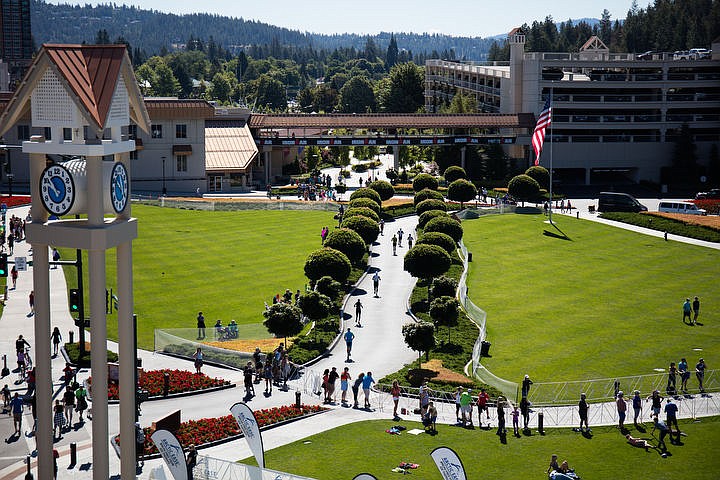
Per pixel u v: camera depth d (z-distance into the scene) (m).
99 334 40.88
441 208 139.38
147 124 45.22
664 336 87.31
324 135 192.50
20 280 99.81
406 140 190.25
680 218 143.25
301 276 106.31
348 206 145.00
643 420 64.25
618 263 119.06
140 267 109.06
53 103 40.94
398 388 64.25
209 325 87.44
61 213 41.22
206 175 174.25
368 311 94.25
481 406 63.16
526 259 119.81
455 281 103.06
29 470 51.50
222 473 50.34
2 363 73.38
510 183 156.50
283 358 71.56
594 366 77.88
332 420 62.97
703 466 55.38
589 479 53.44
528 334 87.38
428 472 53.09
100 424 41.38
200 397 67.69
